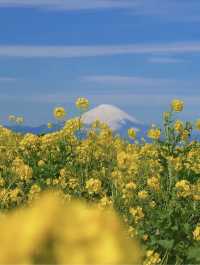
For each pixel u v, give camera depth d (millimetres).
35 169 11664
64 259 1520
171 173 10781
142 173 11312
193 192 9539
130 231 7156
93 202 8883
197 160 13383
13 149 13891
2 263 1520
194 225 8500
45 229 1553
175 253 6863
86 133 14312
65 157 13227
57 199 1687
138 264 1569
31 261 1526
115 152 13648
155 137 12875
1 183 10336
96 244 1534
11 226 1575
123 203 9219
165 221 7656
